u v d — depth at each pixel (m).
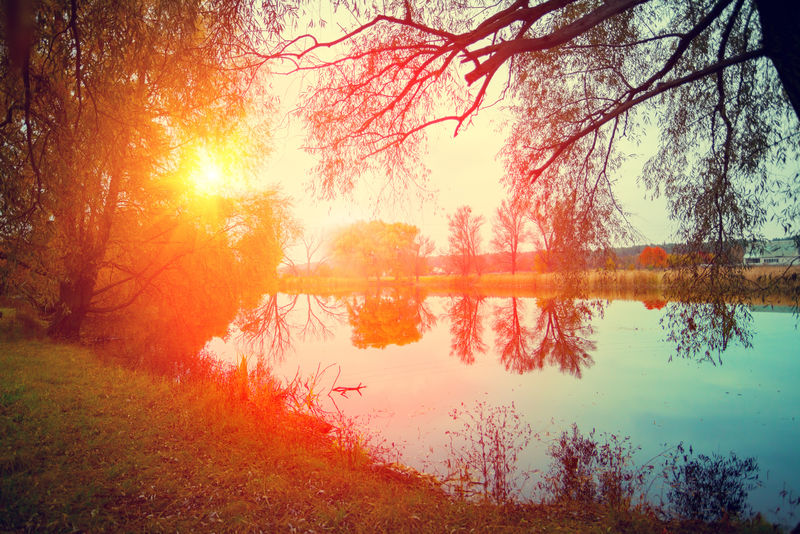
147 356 11.29
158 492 3.88
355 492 4.38
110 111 4.64
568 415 7.59
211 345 14.81
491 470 5.34
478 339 16.56
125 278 14.29
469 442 6.34
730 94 5.54
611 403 8.27
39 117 4.42
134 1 3.96
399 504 4.11
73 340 12.45
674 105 5.89
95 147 4.65
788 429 6.69
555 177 5.96
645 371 10.96
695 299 5.73
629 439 6.37
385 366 11.89
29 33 3.25
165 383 7.88
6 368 7.81
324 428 6.88
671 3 5.41
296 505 3.92
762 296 5.16
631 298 26.45
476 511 4.15
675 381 9.88
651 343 14.39
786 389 8.98
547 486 4.95
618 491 4.70
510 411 7.89
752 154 5.16
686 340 5.95
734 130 5.26
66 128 4.50
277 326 20.81
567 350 13.60
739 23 5.27
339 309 30.59
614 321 18.62
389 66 4.05
